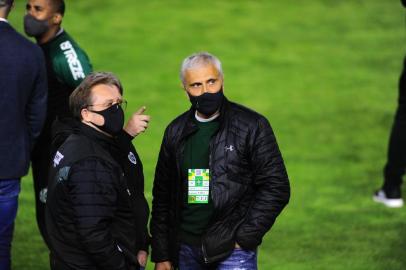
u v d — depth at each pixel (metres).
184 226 15.72
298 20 51.19
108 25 49.38
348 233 24.50
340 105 38.03
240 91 39.78
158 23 50.06
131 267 14.53
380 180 29.36
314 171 30.20
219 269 15.55
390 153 26.48
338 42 47.50
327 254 22.91
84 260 14.06
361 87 40.56
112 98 14.22
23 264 21.77
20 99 16.94
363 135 34.25
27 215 25.66
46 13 19.33
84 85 14.24
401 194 27.88
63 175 13.69
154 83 40.53
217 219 15.28
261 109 37.34
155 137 33.44
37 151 19.69
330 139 33.75
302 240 23.95
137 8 52.78
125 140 14.98
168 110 36.75
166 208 16.28
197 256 15.66
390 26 50.28
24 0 51.03
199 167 15.34
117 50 45.31
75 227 13.75
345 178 29.55
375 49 46.31
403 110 26.06
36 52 17.17
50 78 19.53
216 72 14.93
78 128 14.25
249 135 15.13
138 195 14.95
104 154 13.96
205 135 15.32
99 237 13.49
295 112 37.03
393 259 22.48
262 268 21.91
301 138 33.81
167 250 16.22
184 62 15.09
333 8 53.59
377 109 37.50
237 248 15.38
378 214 26.11
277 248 23.34
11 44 16.73
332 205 26.94
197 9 52.97
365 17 51.84
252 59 44.62
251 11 52.84
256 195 15.36
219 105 15.16
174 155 15.55
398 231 24.66
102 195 13.59
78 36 47.28
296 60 44.56
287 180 15.38
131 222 14.48
